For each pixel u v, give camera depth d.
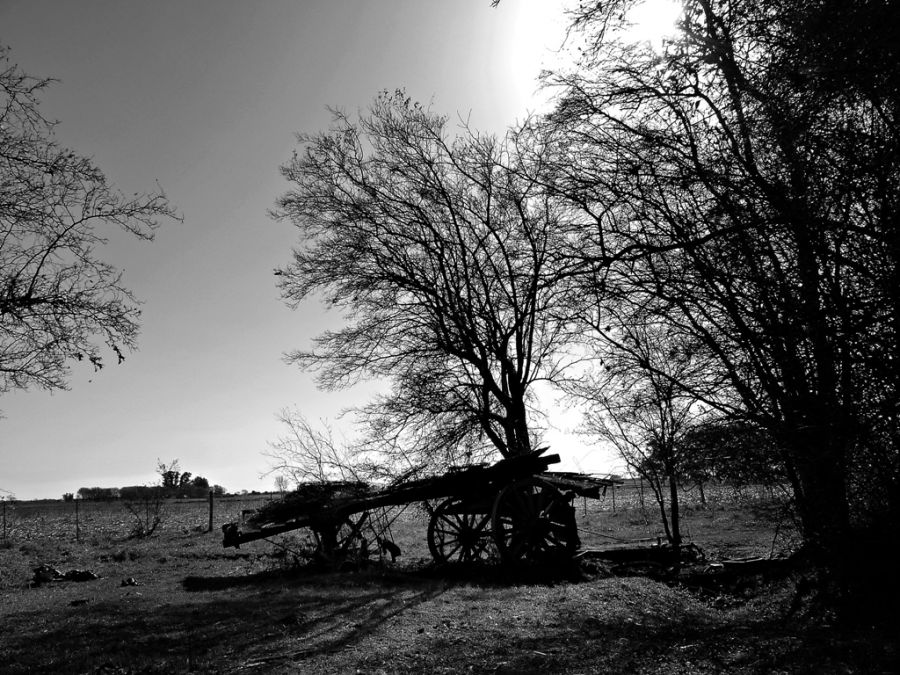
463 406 19.27
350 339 20.22
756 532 18.92
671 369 10.95
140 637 8.07
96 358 11.95
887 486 7.42
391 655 7.03
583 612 9.19
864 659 6.09
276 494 41.28
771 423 8.13
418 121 19.53
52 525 29.41
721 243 7.92
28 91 10.95
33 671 6.71
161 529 26.78
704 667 6.35
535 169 10.55
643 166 8.53
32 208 11.34
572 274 9.31
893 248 6.43
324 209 19.70
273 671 6.49
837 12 5.92
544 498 14.26
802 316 7.29
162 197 12.58
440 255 19.36
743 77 7.48
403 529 23.48
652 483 17.58
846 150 6.54
